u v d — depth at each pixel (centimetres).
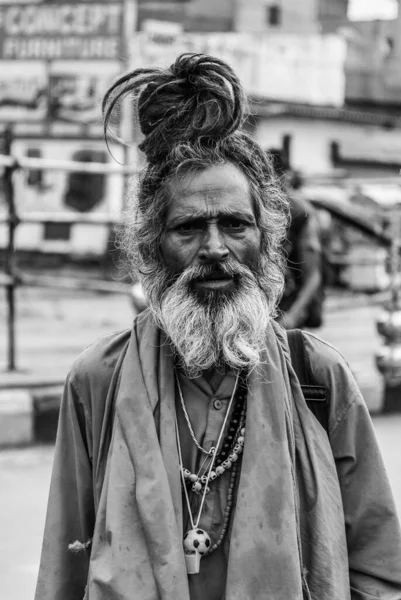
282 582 218
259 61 2441
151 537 219
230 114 230
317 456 235
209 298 230
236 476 233
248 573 219
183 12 2303
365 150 2547
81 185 2323
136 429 228
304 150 2423
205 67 232
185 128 232
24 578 514
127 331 250
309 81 2544
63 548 247
